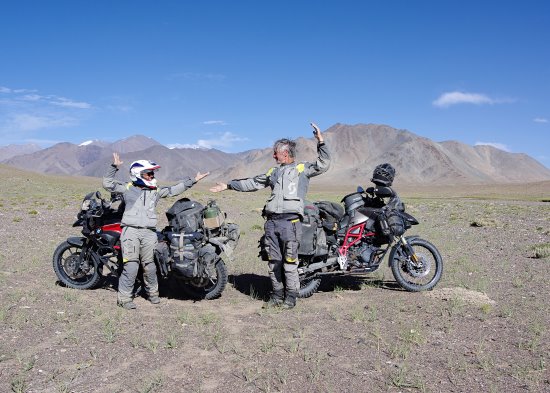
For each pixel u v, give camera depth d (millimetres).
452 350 5355
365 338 5750
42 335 5758
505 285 8312
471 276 9031
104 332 5871
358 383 4555
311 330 6070
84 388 4445
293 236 6957
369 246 7801
